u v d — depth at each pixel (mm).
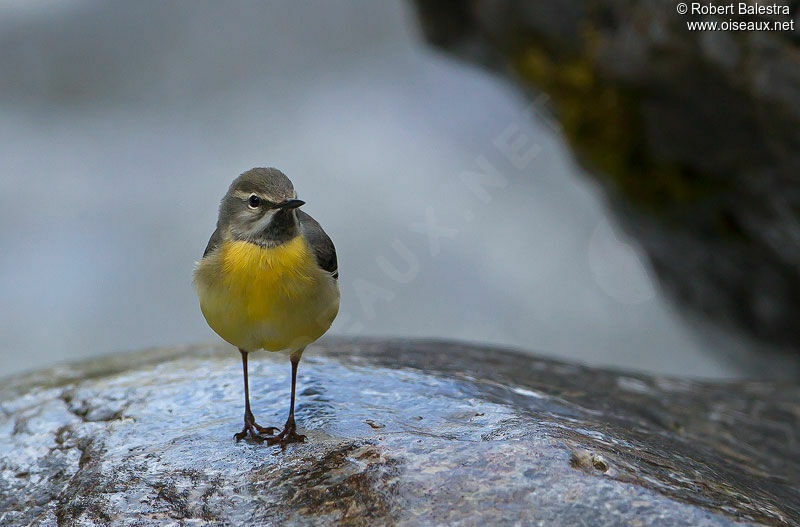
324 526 6531
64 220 24781
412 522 6406
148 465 7578
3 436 8547
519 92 14344
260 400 8695
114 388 9188
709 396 10789
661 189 12891
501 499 6512
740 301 14172
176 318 22438
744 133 11148
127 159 26969
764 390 11281
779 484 8094
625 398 9922
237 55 30141
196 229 24484
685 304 15719
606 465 6914
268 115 27844
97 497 7273
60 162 27031
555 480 6645
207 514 6871
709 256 13688
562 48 12562
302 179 24703
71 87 30266
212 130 27656
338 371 9359
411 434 7535
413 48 28828
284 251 7496
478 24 13891
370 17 30234
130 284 23016
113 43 31125
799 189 11094
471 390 8695
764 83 10102
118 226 24641
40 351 21359
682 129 11727
